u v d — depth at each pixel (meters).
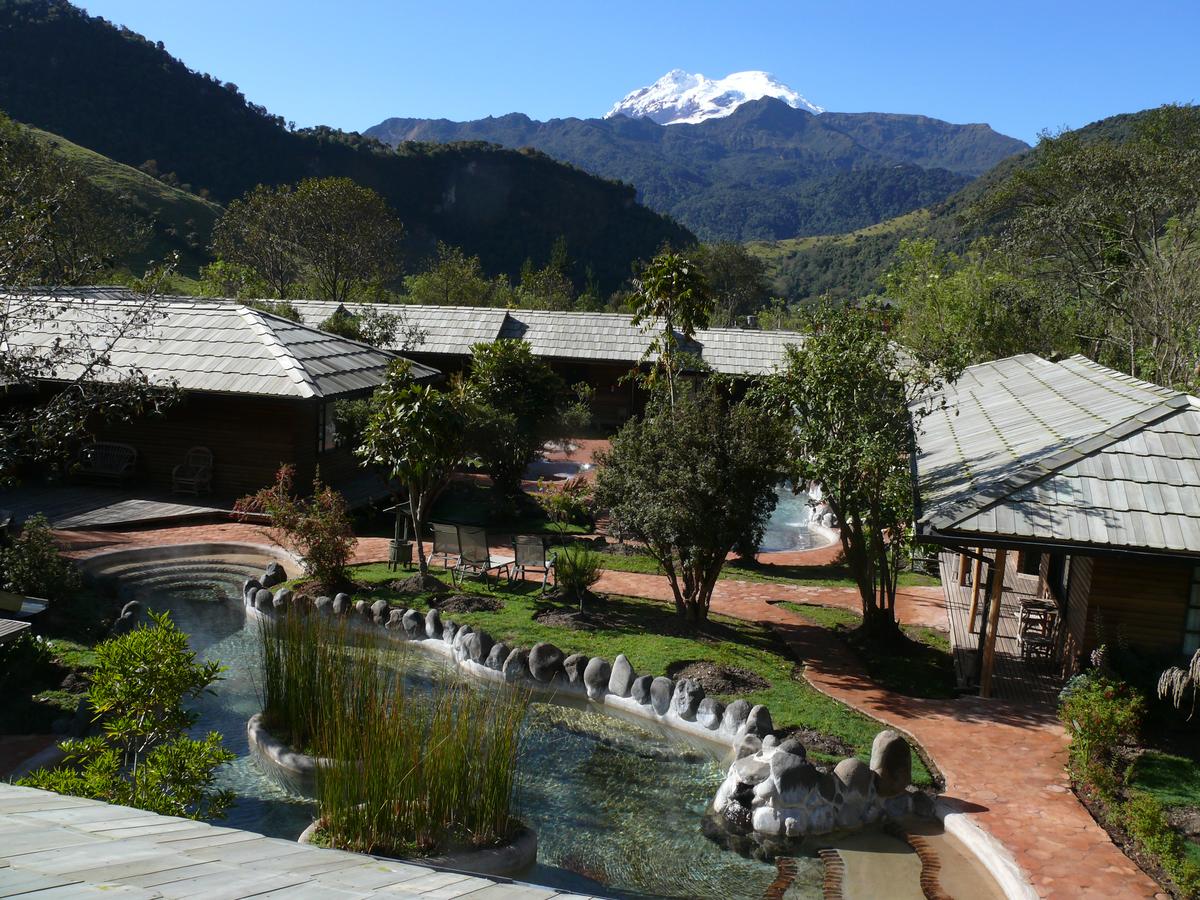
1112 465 10.73
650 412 13.55
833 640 13.15
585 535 18.95
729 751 9.38
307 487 19.94
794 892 6.86
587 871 7.09
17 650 9.88
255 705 10.05
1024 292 32.88
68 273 15.84
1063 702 9.97
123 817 3.51
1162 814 7.85
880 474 12.20
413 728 7.34
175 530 17.25
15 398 20.28
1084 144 43.25
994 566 11.05
